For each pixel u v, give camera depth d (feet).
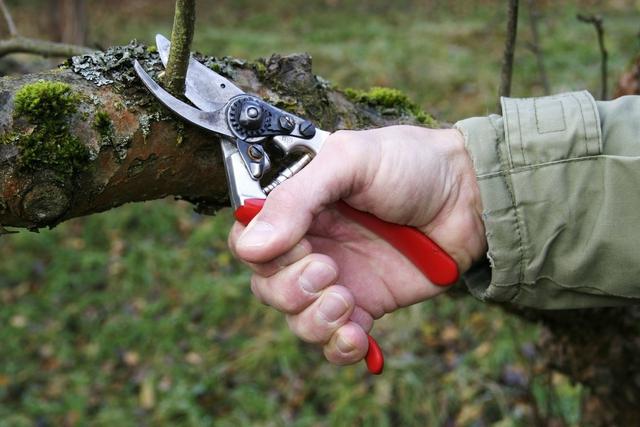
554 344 5.21
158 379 12.69
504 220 3.21
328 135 3.37
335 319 3.18
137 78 3.09
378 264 3.71
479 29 25.26
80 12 9.21
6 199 2.86
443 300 12.97
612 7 26.37
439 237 3.53
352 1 33.86
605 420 5.62
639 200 3.05
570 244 3.21
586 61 20.48
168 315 14.15
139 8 32.17
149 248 15.93
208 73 3.28
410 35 26.14
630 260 3.13
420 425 10.74
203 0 34.63
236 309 14.08
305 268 3.15
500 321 12.01
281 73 3.53
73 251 16.22
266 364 12.43
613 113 3.20
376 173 3.25
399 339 12.39
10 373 13.14
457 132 3.41
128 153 3.08
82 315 14.46
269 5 33.88
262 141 3.33
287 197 3.09
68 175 2.92
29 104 2.80
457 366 11.57
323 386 11.83
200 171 3.35
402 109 3.98
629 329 4.77
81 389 12.62
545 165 3.16
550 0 27.43
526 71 20.16
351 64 22.89
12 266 15.97
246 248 3.04
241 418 11.43
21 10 27.86
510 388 10.64
